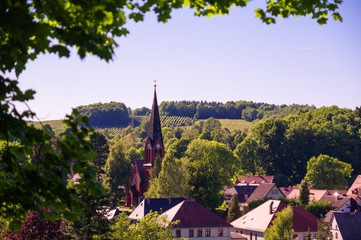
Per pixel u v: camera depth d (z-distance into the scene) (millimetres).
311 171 158625
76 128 8711
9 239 34062
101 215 46812
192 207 89812
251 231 95000
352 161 192375
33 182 8711
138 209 96750
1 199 9008
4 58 8969
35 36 8211
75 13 7996
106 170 130250
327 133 196250
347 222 96375
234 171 133000
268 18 11406
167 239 55250
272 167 191000
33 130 8531
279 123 197125
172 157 111875
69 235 46281
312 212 106000
